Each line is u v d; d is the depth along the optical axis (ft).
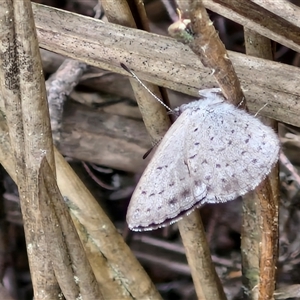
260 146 0.49
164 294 0.67
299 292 0.56
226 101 0.48
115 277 0.55
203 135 0.50
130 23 0.53
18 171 0.49
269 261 0.52
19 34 0.46
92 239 0.54
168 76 0.52
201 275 0.58
